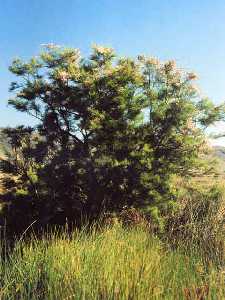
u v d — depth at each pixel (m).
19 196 10.66
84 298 5.34
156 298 5.40
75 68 11.55
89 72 11.48
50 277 5.96
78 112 11.34
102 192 10.83
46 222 10.43
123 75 11.22
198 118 11.41
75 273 5.97
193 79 11.46
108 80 11.15
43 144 11.33
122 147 10.81
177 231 10.12
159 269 6.28
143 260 6.36
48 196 10.68
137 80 11.27
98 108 11.19
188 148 11.20
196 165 11.28
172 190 10.91
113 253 6.47
